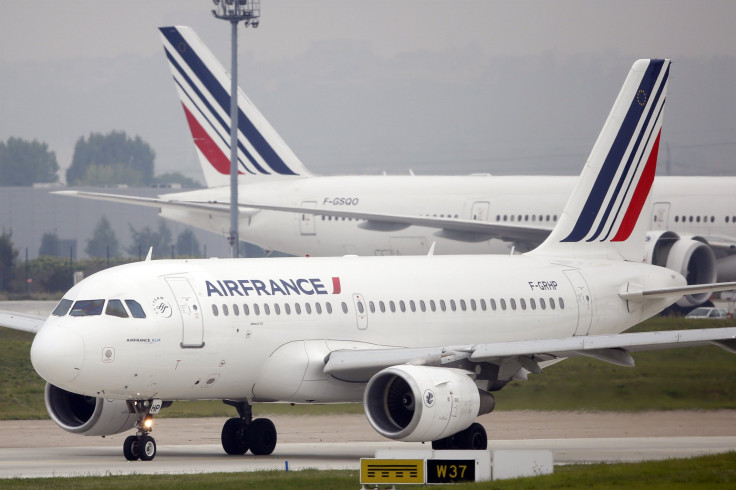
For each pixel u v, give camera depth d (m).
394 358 105.50
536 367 108.31
